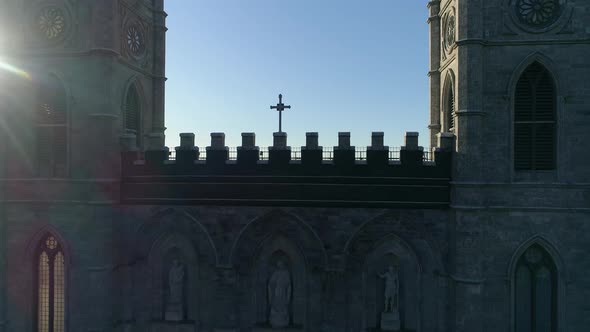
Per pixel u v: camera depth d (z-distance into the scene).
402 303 29.33
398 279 29.23
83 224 30.19
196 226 30.62
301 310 29.92
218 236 30.25
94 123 30.28
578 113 26.86
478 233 26.89
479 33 27.06
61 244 30.61
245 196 29.91
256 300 30.31
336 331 29.00
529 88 27.73
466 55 27.16
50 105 31.45
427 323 28.70
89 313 29.78
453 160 28.14
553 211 26.98
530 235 27.19
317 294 29.39
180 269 31.12
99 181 30.08
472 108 27.11
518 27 27.34
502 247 27.41
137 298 31.47
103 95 30.38
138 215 31.36
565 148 26.97
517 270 27.75
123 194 31.52
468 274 26.89
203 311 30.55
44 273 31.55
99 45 30.22
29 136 31.38
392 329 28.94
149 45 38.09
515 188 27.34
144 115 37.31
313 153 29.33
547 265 27.55
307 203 29.28
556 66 26.97
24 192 31.17
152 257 31.61
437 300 28.58
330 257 29.14
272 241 30.14
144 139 37.19
